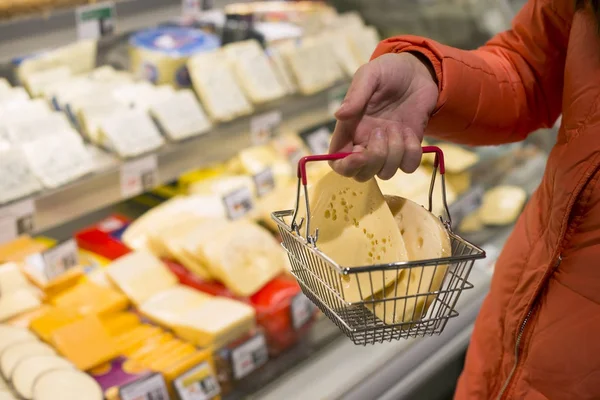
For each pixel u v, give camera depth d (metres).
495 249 2.24
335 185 0.98
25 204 1.57
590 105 1.06
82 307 1.70
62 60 2.06
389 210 0.95
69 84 1.96
